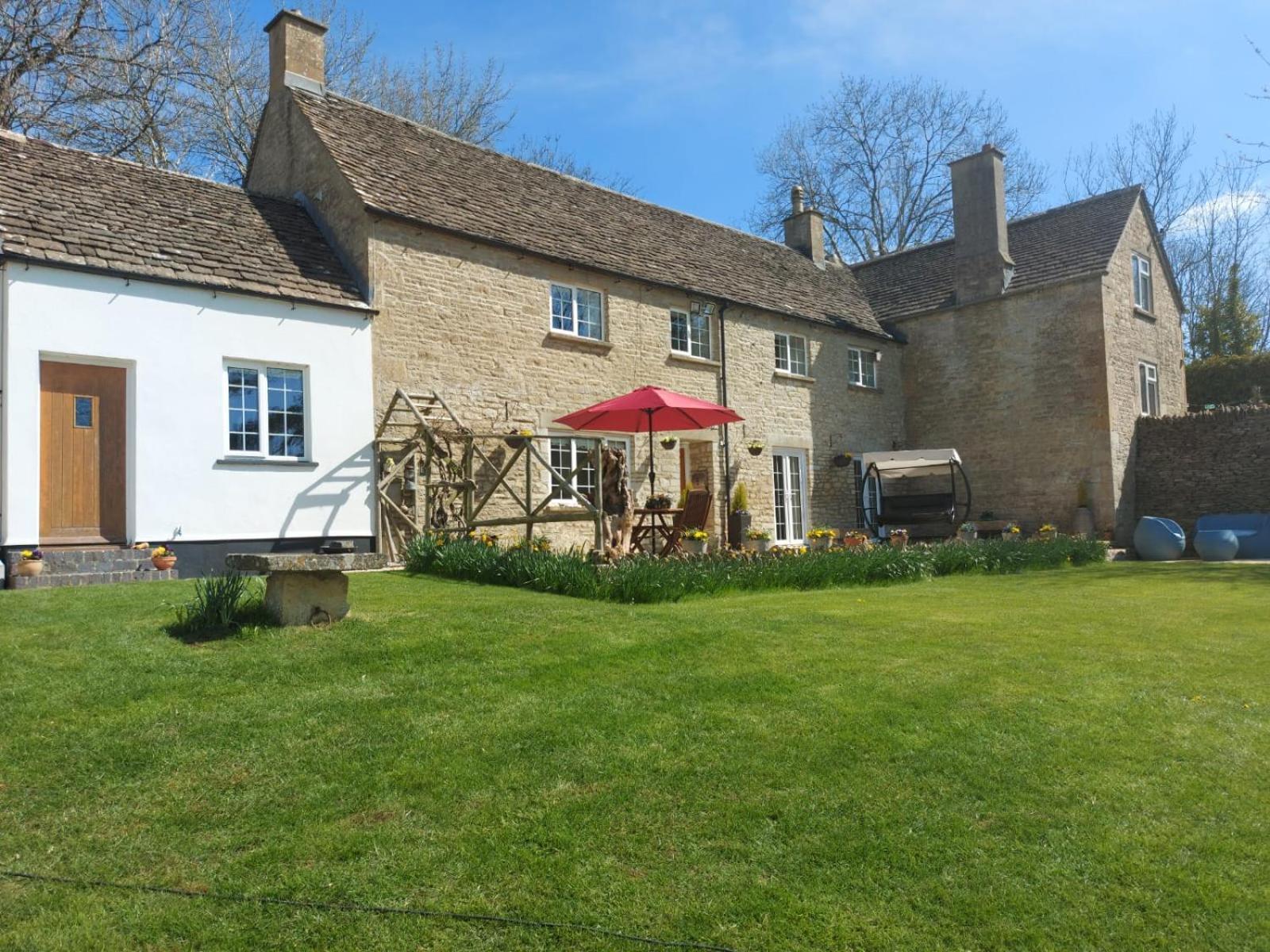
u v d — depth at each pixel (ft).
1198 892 10.55
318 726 15.14
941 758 14.06
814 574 35.06
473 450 40.32
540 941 9.60
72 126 62.80
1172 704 17.03
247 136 77.87
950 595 32.04
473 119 96.17
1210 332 109.29
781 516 61.41
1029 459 63.87
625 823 12.00
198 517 35.37
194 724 15.12
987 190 66.74
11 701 15.76
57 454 32.96
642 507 52.01
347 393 39.81
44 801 12.50
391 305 41.57
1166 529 56.65
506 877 10.72
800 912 10.09
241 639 19.93
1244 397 82.48
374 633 20.68
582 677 17.98
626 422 45.78
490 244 45.19
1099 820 12.25
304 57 47.93
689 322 56.80
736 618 23.99
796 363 63.82
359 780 13.17
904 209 112.47
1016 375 64.80
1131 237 65.67
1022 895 10.48
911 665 19.34
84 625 20.86
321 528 38.78
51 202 34.86
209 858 11.18
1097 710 16.55
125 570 32.55
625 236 56.03
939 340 69.36
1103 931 9.87
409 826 11.89
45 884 10.59
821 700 16.66
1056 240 66.90
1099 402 60.64
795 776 13.37
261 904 10.21
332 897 10.33
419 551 33.78
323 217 43.80
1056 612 27.25
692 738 14.76
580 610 24.06
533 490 46.37
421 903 10.23
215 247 38.11
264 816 12.19
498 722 15.38
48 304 32.17
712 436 56.54
